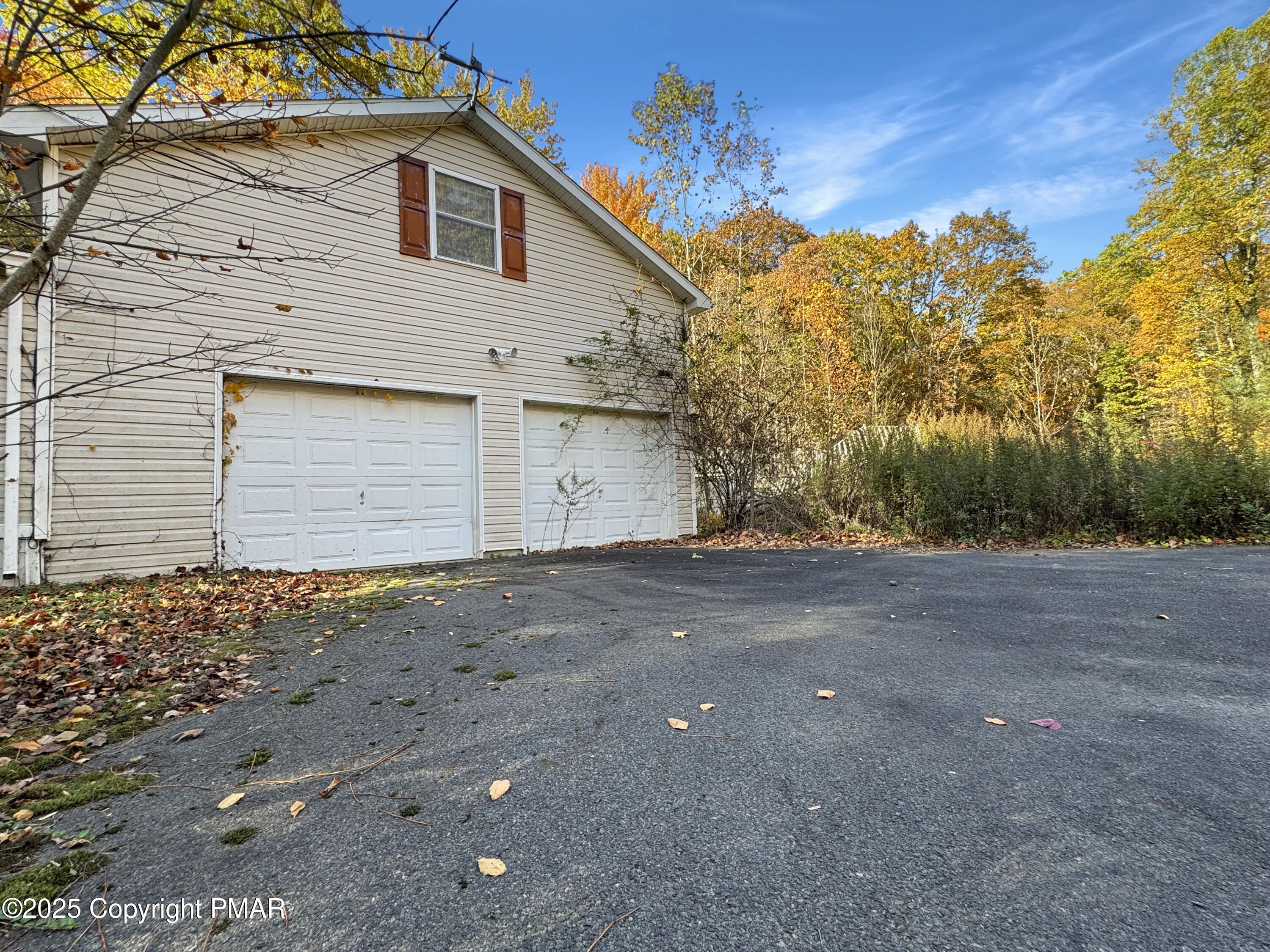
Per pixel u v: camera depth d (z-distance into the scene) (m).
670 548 9.03
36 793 1.95
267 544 6.48
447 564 7.33
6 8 2.77
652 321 10.27
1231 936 1.23
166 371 5.89
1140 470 7.98
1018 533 8.21
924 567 6.17
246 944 1.29
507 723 2.44
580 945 1.25
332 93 3.79
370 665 3.23
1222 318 18.66
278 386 6.64
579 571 6.46
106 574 5.52
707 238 17.91
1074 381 22.53
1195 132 19.77
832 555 7.54
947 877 1.45
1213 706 2.48
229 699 2.78
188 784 2.01
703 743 2.21
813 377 13.23
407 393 7.61
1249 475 7.55
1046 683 2.79
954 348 23.05
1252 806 1.74
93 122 5.27
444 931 1.31
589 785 1.93
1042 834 1.62
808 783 1.91
